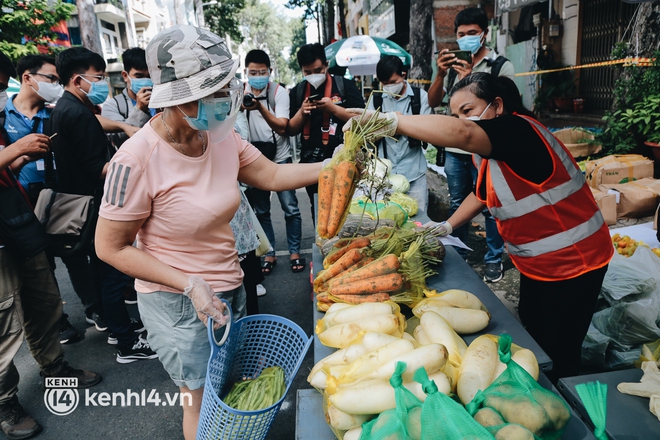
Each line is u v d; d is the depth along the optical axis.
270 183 2.26
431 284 2.45
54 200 3.21
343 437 1.54
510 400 1.37
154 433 2.91
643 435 1.49
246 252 3.09
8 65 2.85
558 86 9.44
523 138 1.87
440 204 5.83
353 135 1.92
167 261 1.97
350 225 2.79
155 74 1.65
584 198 2.08
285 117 4.70
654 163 5.81
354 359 1.66
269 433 2.84
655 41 6.06
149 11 34.44
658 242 4.16
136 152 1.75
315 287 2.37
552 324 2.25
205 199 1.90
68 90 3.29
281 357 2.22
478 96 2.10
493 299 2.26
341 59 9.52
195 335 2.05
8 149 2.65
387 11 13.75
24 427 2.89
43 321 3.14
